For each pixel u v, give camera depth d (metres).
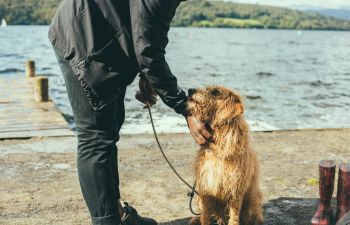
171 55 46.12
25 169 5.04
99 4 2.66
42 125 7.81
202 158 3.34
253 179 3.50
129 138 6.50
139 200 4.16
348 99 18.73
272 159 5.60
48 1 178.62
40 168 5.09
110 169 2.93
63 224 3.62
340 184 3.37
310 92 20.95
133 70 2.80
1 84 14.10
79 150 2.89
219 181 3.25
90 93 2.71
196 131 3.08
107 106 2.81
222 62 39.19
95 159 2.84
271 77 28.09
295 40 117.06
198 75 27.81
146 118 11.76
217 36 116.00
